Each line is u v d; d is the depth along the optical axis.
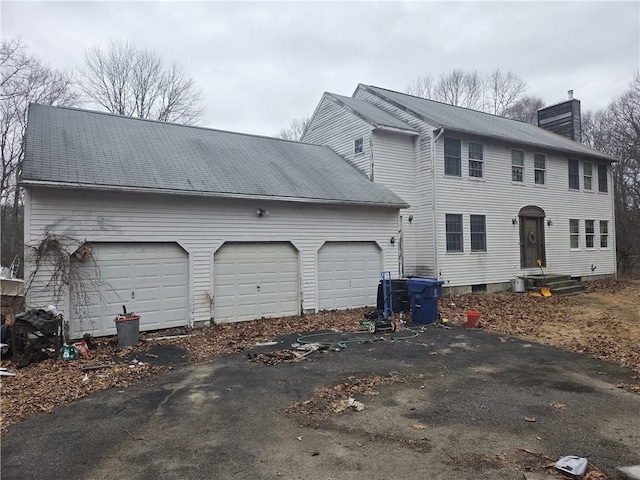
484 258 16.61
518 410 4.80
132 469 3.56
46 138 9.99
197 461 3.69
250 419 4.65
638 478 3.20
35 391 5.67
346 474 3.40
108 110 28.91
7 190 22.00
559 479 3.24
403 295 11.59
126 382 6.12
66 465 3.66
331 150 17.28
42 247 8.41
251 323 10.67
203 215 10.30
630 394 5.33
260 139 15.52
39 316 7.49
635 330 9.51
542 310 12.66
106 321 9.16
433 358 7.30
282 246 11.59
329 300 12.33
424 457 3.68
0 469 3.60
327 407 4.97
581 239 20.25
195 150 12.24
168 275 9.91
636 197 27.34
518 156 18.05
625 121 28.64
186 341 8.83
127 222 9.34
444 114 18.19
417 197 16.09
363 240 12.89
